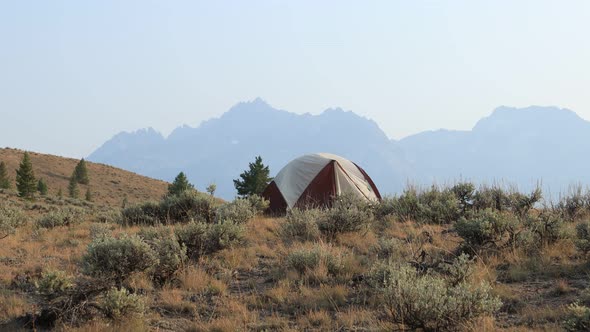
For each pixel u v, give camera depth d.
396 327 7.22
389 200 19.72
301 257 11.08
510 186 18.83
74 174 109.19
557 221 12.52
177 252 11.46
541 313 7.59
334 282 10.04
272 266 11.66
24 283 10.62
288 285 9.72
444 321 7.03
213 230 13.04
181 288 10.14
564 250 11.30
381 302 8.19
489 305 7.27
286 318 8.27
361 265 11.06
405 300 7.13
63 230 18.44
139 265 10.36
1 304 8.97
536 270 10.10
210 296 9.63
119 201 101.44
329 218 14.84
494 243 11.85
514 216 14.77
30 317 8.04
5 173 91.38
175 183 67.44
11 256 13.35
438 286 7.32
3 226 17.11
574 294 8.43
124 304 8.05
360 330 7.43
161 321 8.27
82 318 8.03
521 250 11.34
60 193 92.00
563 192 17.42
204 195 20.03
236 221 16.27
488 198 18.52
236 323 7.92
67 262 12.49
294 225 15.24
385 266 9.37
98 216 22.70
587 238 11.25
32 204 51.59
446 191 19.75
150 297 9.63
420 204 17.78
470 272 9.26
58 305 8.30
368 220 15.37
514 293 8.84
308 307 8.66
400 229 15.23
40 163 119.75
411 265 10.42
